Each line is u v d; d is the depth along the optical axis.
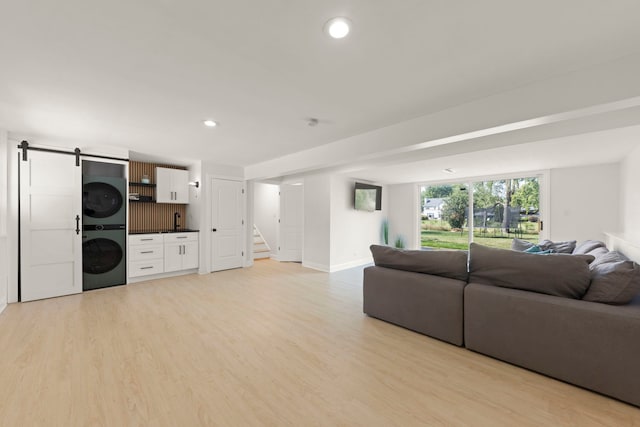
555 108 2.03
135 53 1.74
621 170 4.51
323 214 5.89
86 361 2.17
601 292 1.93
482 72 1.98
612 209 4.71
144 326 2.85
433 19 1.44
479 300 2.33
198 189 5.31
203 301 3.68
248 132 3.38
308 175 6.00
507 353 2.18
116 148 4.19
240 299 3.78
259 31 1.54
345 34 1.56
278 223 7.35
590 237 4.90
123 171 4.41
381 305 3.01
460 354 2.35
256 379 1.97
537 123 2.23
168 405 1.69
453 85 2.17
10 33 1.53
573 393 1.84
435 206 7.16
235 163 5.48
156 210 5.37
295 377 2.00
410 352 2.37
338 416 1.62
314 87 2.21
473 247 2.56
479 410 1.67
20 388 1.83
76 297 3.78
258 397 1.77
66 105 2.54
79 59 1.80
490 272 2.39
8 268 3.45
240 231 5.89
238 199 5.84
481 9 1.36
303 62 1.86
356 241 6.51
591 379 1.82
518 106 2.20
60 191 3.75
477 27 1.50
